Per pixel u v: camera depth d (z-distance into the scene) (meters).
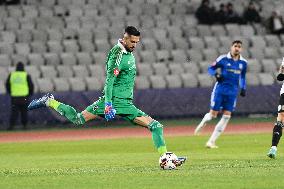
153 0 104.19
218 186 29.98
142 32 99.06
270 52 101.25
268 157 43.78
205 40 100.12
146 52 95.94
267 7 108.25
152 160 44.38
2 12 97.12
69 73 90.88
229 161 41.66
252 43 102.06
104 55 94.44
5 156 50.62
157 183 31.22
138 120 37.56
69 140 66.50
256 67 98.31
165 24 101.31
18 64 80.19
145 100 87.19
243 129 76.31
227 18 103.50
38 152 53.91
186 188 29.53
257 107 91.69
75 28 97.38
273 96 92.12
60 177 33.94
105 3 101.94
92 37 96.56
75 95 84.06
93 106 38.09
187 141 62.75
